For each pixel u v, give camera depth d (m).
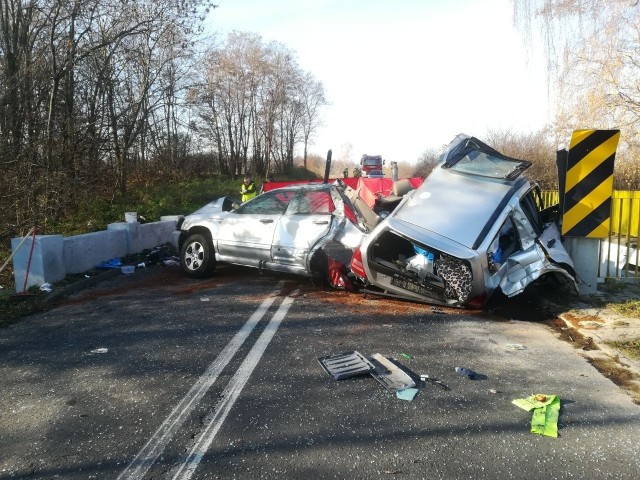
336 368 4.41
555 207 7.97
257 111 47.16
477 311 6.48
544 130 17.92
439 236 6.07
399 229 6.25
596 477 2.84
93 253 9.27
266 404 3.75
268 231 8.08
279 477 2.83
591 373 4.41
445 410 3.67
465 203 6.40
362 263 6.70
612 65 14.26
